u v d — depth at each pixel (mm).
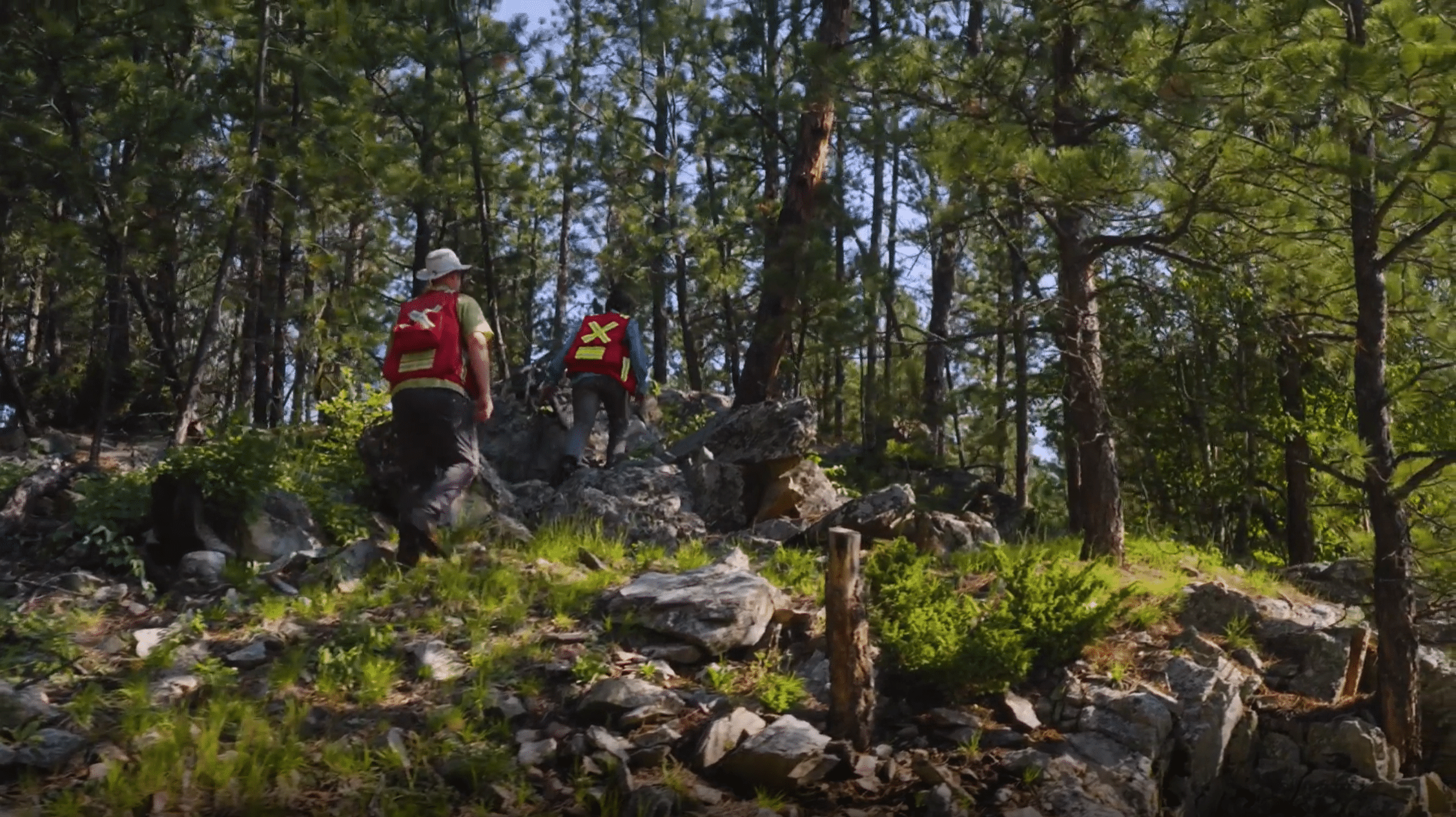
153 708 5785
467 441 7895
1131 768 6551
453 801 5387
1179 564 10297
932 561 9117
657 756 5867
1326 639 8305
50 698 5961
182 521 8102
